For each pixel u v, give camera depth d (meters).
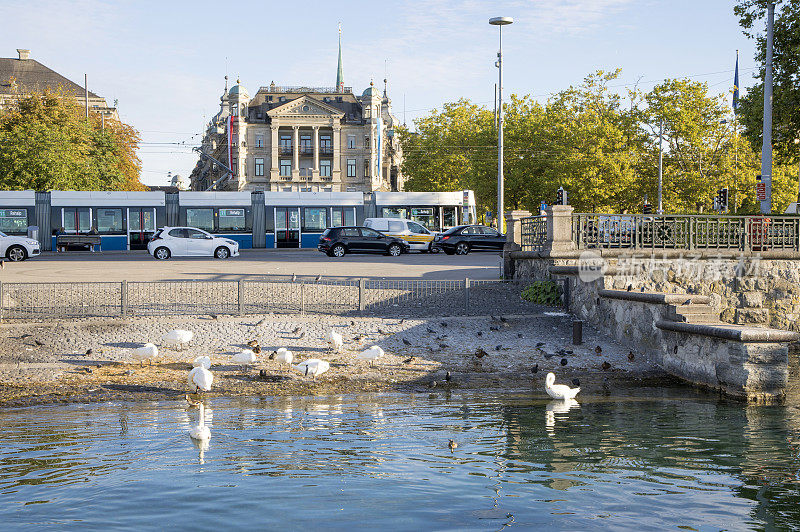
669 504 7.40
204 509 6.98
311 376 13.80
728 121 53.81
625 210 57.34
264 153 96.38
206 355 15.09
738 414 11.86
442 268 27.09
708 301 15.66
